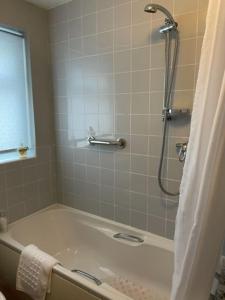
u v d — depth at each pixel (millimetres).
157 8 1380
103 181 2057
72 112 2146
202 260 875
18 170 2045
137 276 1830
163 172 1704
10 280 1733
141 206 1873
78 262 2057
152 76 1640
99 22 1830
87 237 2148
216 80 836
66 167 2303
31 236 2074
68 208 2328
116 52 1778
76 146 2182
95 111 1981
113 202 2031
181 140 1587
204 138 877
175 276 994
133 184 1881
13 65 1992
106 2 1768
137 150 1807
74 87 2088
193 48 1456
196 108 943
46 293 1458
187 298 917
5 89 1951
